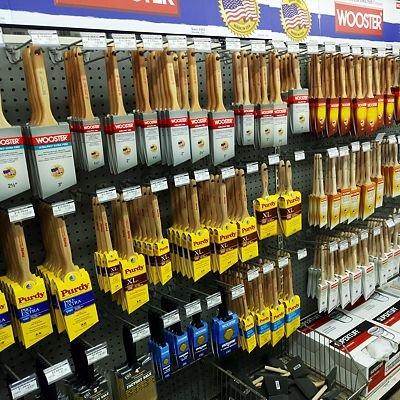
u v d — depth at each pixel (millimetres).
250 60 1420
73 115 1119
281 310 1702
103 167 1293
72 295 1087
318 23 1889
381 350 1714
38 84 987
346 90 1729
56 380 1098
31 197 1179
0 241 1108
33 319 1041
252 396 1608
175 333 1404
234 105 1400
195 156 1259
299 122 1570
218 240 1377
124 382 1243
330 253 1886
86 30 1205
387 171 2020
